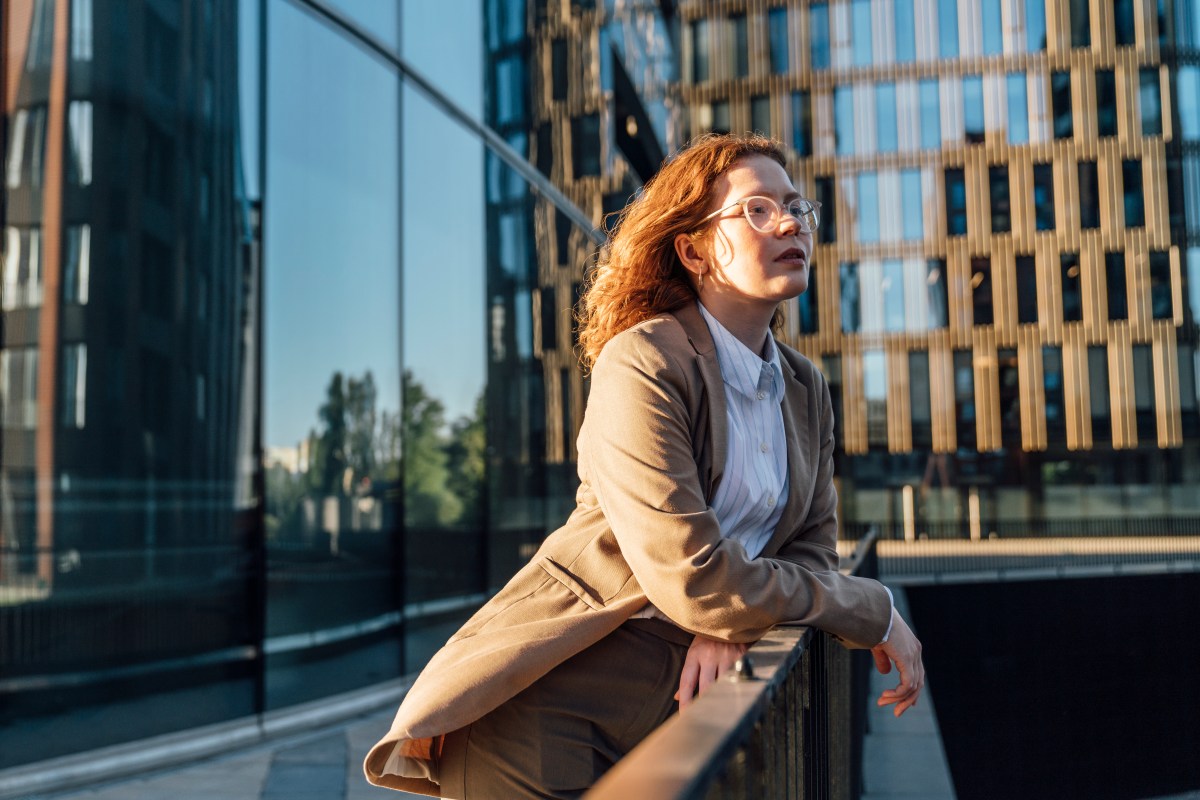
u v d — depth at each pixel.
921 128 40.25
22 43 5.48
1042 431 38.78
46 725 5.31
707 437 1.46
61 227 5.59
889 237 40.22
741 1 41.47
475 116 9.51
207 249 6.32
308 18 7.14
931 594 16.61
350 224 7.51
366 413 7.59
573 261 12.73
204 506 6.18
